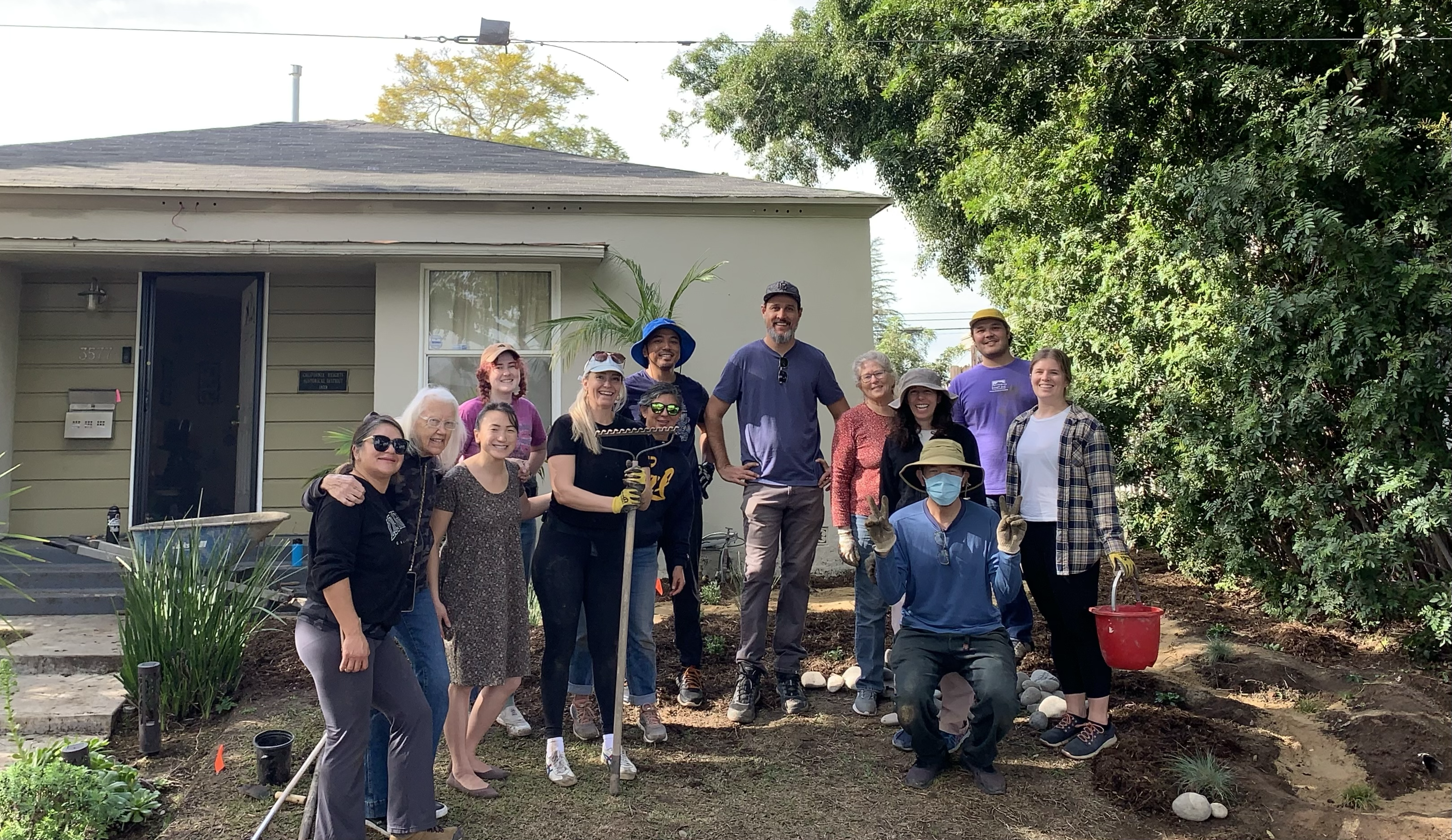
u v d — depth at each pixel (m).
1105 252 7.48
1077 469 4.20
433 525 3.62
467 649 3.67
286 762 3.89
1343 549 5.58
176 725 4.61
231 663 4.85
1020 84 7.71
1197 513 6.71
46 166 8.11
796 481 4.70
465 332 7.72
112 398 8.07
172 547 5.27
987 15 7.68
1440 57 5.88
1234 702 4.88
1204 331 6.53
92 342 8.10
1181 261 6.68
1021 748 4.37
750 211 8.04
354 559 3.10
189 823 3.61
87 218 7.34
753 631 4.66
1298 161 5.75
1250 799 3.91
